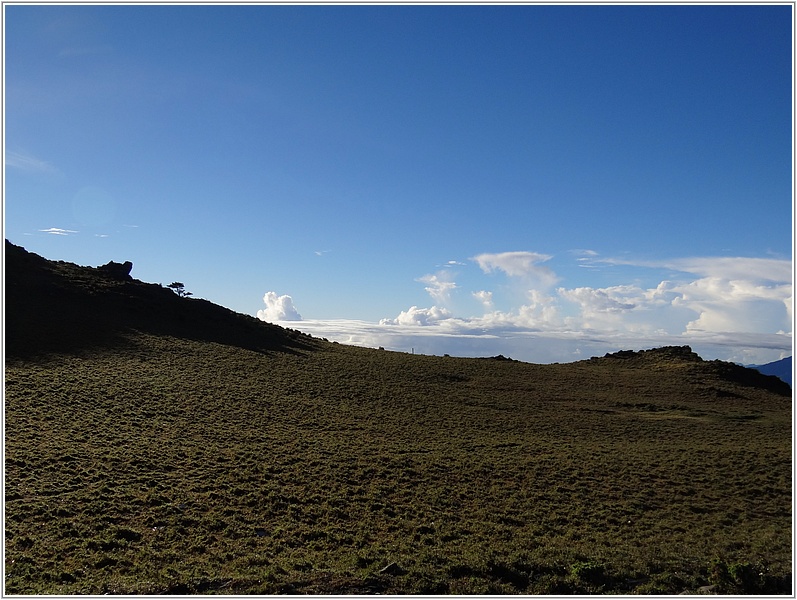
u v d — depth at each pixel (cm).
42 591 1584
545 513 2639
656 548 2164
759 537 2355
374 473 3123
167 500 2483
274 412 4572
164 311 8575
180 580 1675
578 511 2666
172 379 5275
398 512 2547
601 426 4941
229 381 5538
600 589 1678
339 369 6856
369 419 4669
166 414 4134
